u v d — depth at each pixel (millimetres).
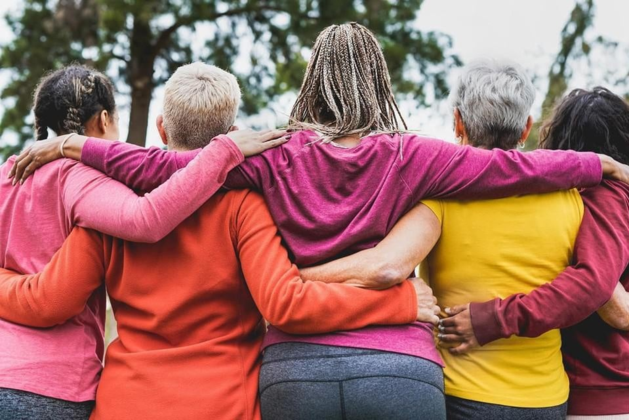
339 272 2059
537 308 2107
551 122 2576
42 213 2262
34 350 2139
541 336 2195
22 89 9695
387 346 1992
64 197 2191
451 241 2199
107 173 2193
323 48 2275
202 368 2086
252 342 2197
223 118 2348
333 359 1974
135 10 8648
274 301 2008
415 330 2057
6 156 10000
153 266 2145
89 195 2133
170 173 2145
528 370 2166
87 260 2160
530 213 2184
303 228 2094
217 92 2332
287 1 9258
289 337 2051
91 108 2479
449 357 2207
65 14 9562
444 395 2059
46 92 2467
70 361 2170
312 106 2283
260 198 2154
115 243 2166
